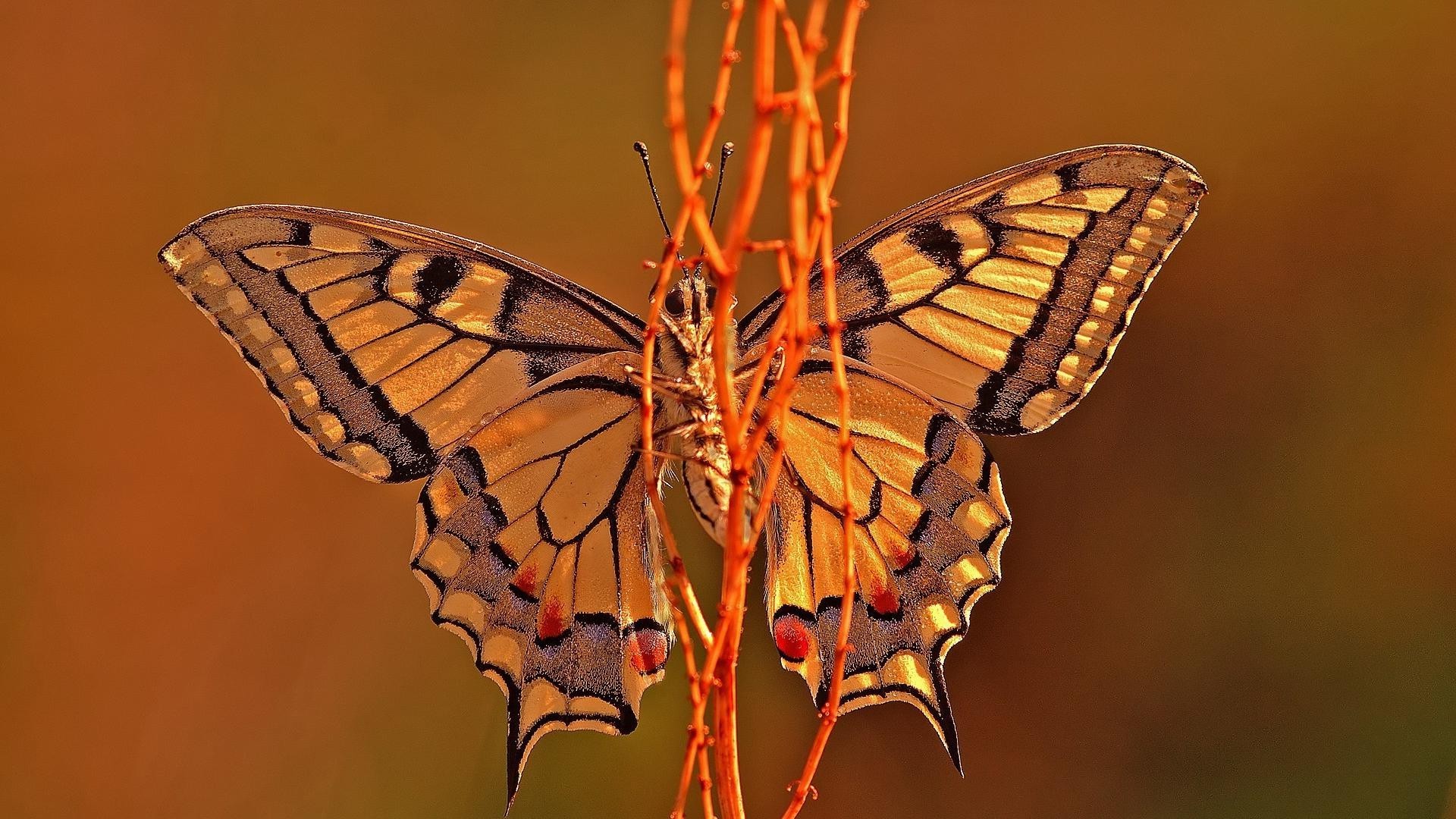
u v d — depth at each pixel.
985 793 1.04
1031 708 1.04
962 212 0.96
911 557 0.97
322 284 0.96
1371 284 1.06
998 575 0.97
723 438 0.96
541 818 1.03
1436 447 1.05
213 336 1.14
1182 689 1.04
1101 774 1.04
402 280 0.96
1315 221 1.08
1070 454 1.05
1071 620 1.04
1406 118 1.09
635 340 0.97
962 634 0.97
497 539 0.97
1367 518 1.04
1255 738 1.04
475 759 1.04
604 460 0.97
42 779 1.04
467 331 0.97
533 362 0.97
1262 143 1.11
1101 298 0.96
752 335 0.97
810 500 0.97
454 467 0.97
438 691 1.05
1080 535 1.05
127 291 1.14
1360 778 1.03
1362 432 1.05
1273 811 1.03
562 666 0.97
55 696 1.05
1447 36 1.10
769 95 0.93
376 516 1.07
